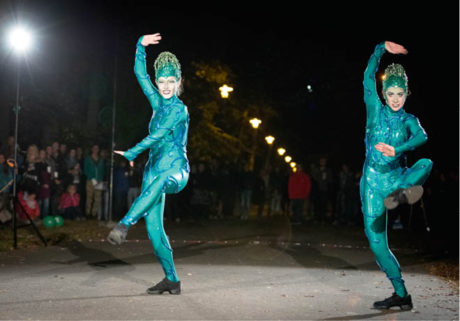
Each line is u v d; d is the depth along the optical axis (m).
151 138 6.62
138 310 6.01
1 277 7.80
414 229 17.20
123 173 17.53
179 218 18.14
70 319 5.61
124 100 23.44
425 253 11.57
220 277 8.10
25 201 14.33
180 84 6.95
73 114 24.31
